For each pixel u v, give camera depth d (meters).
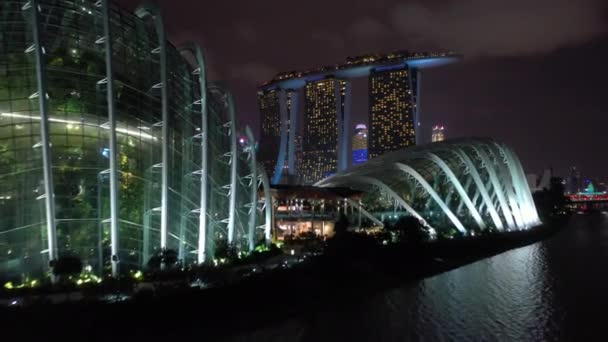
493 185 149.25
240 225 84.00
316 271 73.50
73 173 56.56
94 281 53.53
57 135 56.44
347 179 137.38
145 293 50.22
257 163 94.38
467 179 151.50
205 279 58.25
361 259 83.25
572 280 89.25
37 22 55.19
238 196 84.31
